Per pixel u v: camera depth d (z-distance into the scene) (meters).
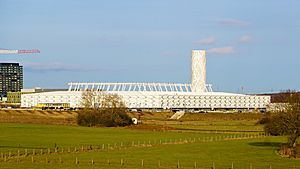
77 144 156.75
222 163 112.50
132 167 104.00
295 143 140.50
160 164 110.31
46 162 109.88
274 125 180.50
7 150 136.00
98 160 115.38
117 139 176.50
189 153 132.50
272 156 125.06
